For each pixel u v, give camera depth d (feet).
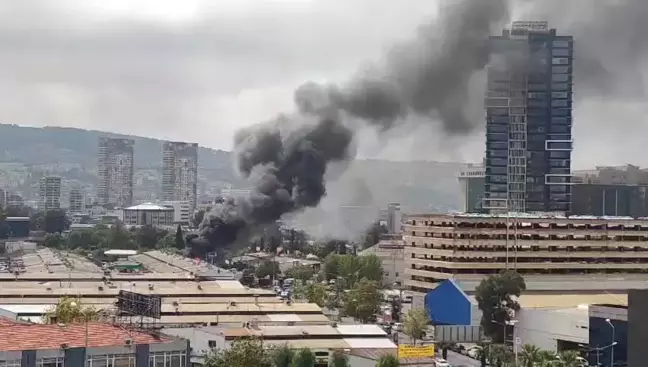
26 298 635.66
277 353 448.24
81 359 346.33
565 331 646.74
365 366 492.54
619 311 570.05
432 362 506.48
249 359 424.05
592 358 583.17
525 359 515.91
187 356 373.81
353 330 573.74
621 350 566.77
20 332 367.04
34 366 335.67
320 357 521.24
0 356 329.11
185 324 557.74
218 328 536.83
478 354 615.57
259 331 540.93
